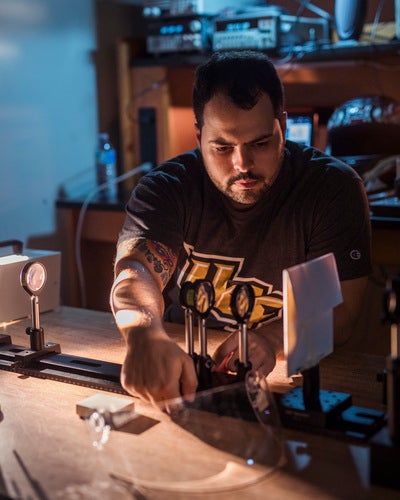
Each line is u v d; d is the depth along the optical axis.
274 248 1.65
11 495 0.91
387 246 2.43
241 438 1.02
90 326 1.72
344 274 1.54
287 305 1.03
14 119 2.96
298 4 3.07
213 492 0.90
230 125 1.42
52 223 3.18
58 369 1.37
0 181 2.93
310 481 0.93
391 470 0.90
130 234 1.59
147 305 1.33
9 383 1.32
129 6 3.52
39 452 1.03
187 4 3.00
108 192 3.29
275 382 1.29
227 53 1.51
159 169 1.73
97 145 3.39
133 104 3.38
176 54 3.14
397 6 2.65
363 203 1.62
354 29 2.68
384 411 1.15
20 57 2.96
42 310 1.86
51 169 3.16
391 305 0.94
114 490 0.91
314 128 2.91
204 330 1.20
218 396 1.07
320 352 1.12
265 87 1.43
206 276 1.71
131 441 1.04
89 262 3.19
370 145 2.69
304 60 2.87
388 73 2.94
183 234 1.70
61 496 0.90
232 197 1.54
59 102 3.18
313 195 1.61
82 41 3.27
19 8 2.94
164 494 0.90
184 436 1.06
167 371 1.12
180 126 3.38
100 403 1.16
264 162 1.48
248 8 2.98
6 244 1.87
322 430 1.06
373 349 2.87
